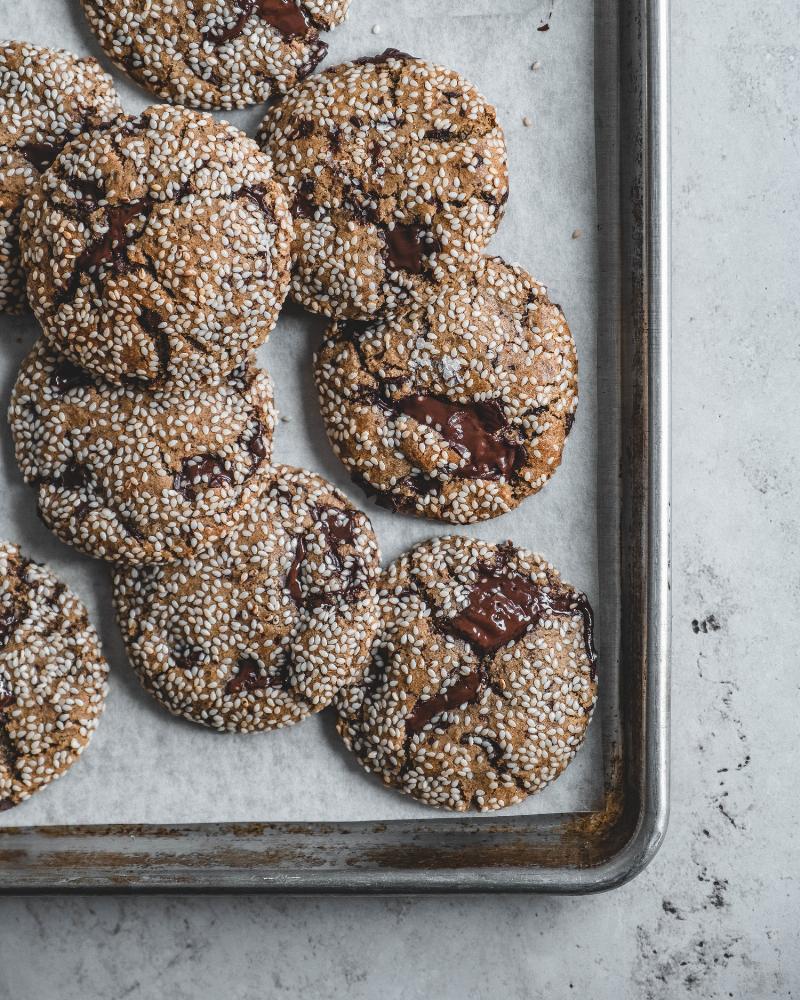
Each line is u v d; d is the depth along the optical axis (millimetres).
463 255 588
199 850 600
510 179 598
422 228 586
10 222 577
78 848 598
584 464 603
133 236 561
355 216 585
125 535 581
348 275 586
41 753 589
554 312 595
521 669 594
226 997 618
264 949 619
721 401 619
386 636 597
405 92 586
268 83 590
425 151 584
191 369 575
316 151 585
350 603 592
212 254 562
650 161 583
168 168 563
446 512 597
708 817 624
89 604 600
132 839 601
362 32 596
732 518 620
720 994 622
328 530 594
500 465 595
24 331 597
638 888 623
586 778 604
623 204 598
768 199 616
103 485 580
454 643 595
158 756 600
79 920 618
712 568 621
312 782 601
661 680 586
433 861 596
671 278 609
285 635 591
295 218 586
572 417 597
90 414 582
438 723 595
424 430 591
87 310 562
